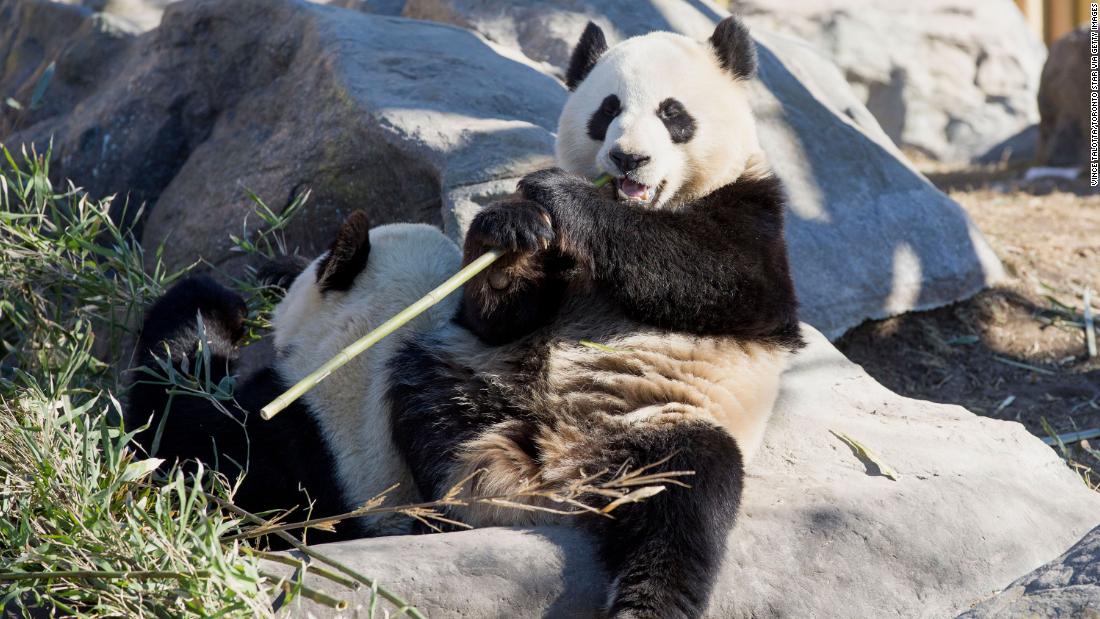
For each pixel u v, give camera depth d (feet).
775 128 47.52
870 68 92.48
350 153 38.68
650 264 26.04
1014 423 33.06
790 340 27.91
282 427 27.30
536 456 25.22
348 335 27.58
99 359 38.55
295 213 39.45
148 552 21.71
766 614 24.12
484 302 25.79
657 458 24.03
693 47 30.22
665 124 28.30
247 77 44.96
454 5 51.78
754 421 27.25
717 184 28.94
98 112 46.96
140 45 49.57
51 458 23.25
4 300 33.68
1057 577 23.58
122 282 36.50
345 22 43.65
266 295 34.63
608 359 26.21
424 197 37.45
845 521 25.98
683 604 22.52
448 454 25.62
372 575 22.18
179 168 45.50
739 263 26.73
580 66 31.76
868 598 24.86
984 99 95.20
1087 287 50.90
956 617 23.73
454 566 22.67
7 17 62.13
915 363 44.65
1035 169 79.56
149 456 27.94
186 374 28.40
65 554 21.72
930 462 29.58
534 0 50.93
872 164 48.96
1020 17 99.55
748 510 26.22
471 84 41.04
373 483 26.91
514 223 24.68
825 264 43.93
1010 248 54.95
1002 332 47.01
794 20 92.27
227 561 21.48
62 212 44.29
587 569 23.18
